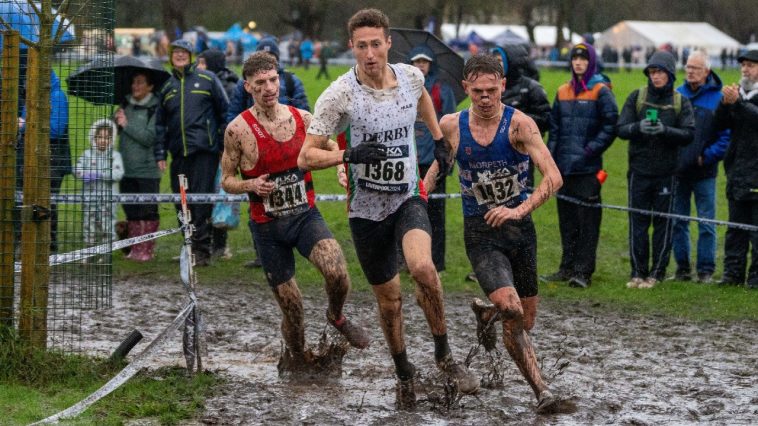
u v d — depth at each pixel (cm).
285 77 2239
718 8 16788
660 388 1391
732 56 12875
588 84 2197
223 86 2583
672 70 2147
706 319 1909
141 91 2506
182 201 1435
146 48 12100
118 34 12275
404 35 2341
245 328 1781
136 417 1202
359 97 1223
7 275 1393
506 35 11544
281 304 1424
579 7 14025
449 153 1288
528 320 1358
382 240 1270
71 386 1337
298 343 1436
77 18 1418
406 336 1722
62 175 1650
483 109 1267
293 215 1412
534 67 2353
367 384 1409
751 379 1452
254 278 2316
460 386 1269
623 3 14375
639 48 12394
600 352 1620
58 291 1650
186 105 2383
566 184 2228
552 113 2236
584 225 2217
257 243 1435
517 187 1302
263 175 1393
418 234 1231
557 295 2134
